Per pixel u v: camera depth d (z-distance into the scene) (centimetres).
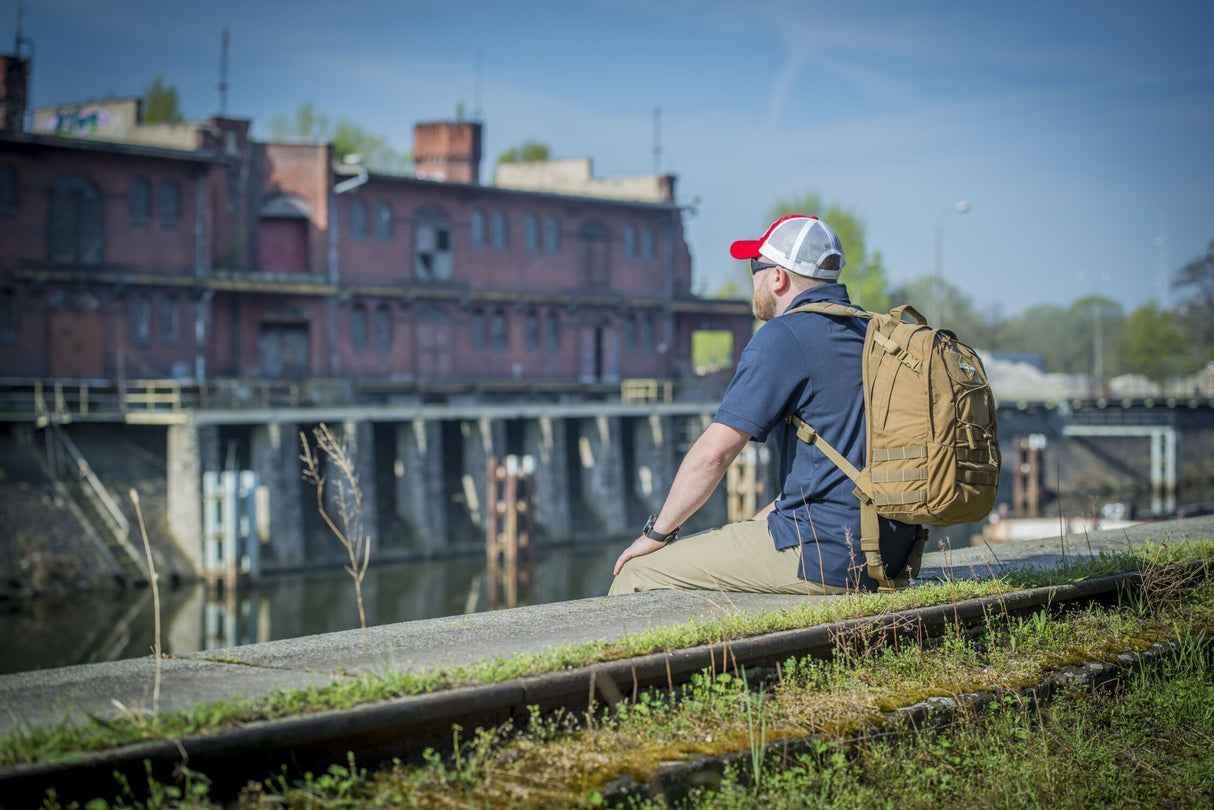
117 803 285
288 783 311
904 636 471
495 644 418
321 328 4538
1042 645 516
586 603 498
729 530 505
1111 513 4178
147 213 4112
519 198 5247
